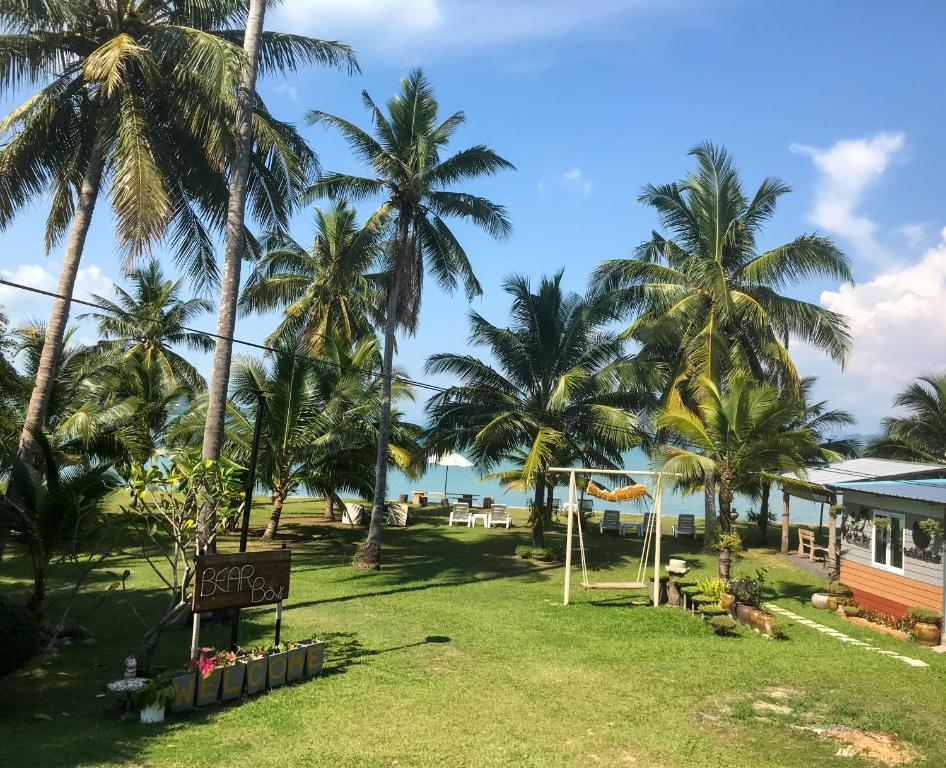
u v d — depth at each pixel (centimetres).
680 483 2467
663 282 2520
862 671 1113
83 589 1535
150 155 1302
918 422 2989
